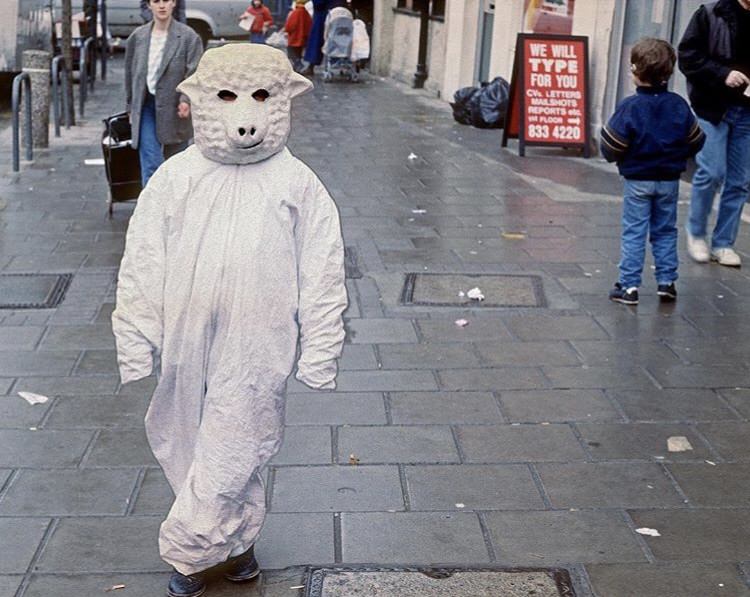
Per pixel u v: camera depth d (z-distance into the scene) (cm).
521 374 589
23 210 952
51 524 426
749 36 751
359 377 579
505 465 482
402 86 2111
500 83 1509
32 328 650
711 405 554
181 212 349
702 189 798
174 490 377
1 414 527
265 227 346
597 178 1161
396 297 719
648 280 766
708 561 407
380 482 464
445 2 1894
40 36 1609
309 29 2319
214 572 394
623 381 582
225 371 348
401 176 1146
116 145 911
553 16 1448
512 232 906
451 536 421
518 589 385
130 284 354
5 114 1661
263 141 344
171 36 865
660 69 679
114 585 386
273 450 362
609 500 453
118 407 538
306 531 423
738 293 742
